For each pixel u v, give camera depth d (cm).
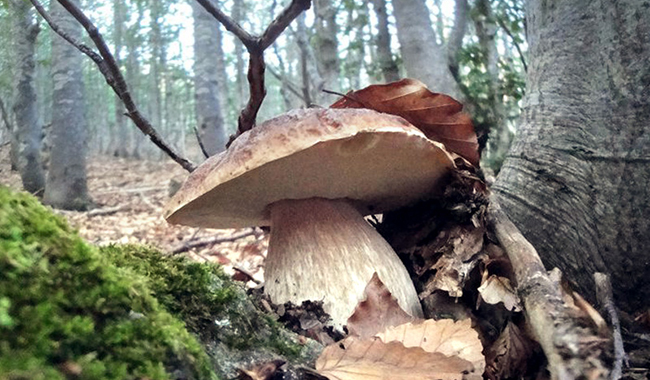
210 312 16
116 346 11
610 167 23
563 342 16
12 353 10
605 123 23
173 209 22
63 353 10
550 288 18
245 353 16
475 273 23
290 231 23
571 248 24
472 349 18
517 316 21
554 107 25
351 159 20
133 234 85
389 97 25
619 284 23
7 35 153
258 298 21
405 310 22
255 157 18
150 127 34
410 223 27
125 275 13
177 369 12
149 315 12
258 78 26
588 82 24
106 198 145
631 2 23
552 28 26
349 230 23
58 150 118
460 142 26
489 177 54
